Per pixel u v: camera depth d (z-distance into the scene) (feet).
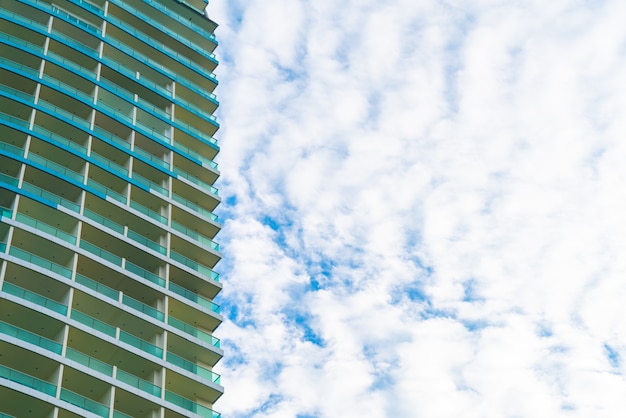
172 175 226.58
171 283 200.75
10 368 155.94
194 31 287.07
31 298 165.27
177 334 185.57
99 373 161.27
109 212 202.69
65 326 164.14
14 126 197.26
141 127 234.99
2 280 163.84
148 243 203.92
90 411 154.71
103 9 260.83
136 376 177.06
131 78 242.37
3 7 232.32
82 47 236.43
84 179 202.69
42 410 149.79
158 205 217.56
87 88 229.04
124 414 163.53
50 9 240.12
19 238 176.76
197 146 248.52
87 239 193.47
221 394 183.93
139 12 277.44
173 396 174.09
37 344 157.38
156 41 273.54
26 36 226.99
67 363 157.28
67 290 172.55
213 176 242.17
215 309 205.05
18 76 211.41
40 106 207.41
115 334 173.17
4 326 156.87
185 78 272.92
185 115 253.03
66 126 209.97
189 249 214.69
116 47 247.70
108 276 187.32
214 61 283.59
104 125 224.12
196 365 185.16
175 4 290.35
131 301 185.37
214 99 268.21
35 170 192.75
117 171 210.59
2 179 188.55
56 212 187.32
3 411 148.87
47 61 221.25
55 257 181.06
